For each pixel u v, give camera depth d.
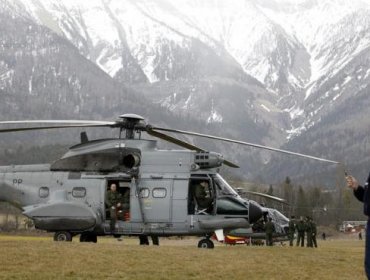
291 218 55.53
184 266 26.02
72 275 22.98
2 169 39.72
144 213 36.72
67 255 26.80
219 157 36.78
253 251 34.81
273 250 37.06
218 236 36.16
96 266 24.80
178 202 36.47
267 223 52.88
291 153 33.38
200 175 36.72
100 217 36.94
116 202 36.81
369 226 16.11
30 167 39.25
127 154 37.12
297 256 32.91
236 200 36.91
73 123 35.00
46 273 22.97
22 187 38.72
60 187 37.81
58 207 36.91
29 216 37.12
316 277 25.52
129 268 24.78
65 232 37.16
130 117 36.81
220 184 37.03
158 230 36.62
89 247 30.33
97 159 37.56
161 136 38.09
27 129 33.75
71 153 38.44
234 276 24.55
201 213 36.44
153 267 25.31
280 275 25.42
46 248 28.84
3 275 22.34
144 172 37.09
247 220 36.56
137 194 36.84
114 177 37.12
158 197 36.62
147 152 37.44
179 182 36.62
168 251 30.80
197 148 37.47
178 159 37.16
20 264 24.41
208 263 27.22
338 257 33.53
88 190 37.25
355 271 27.73
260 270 26.27
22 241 32.16
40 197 38.22
